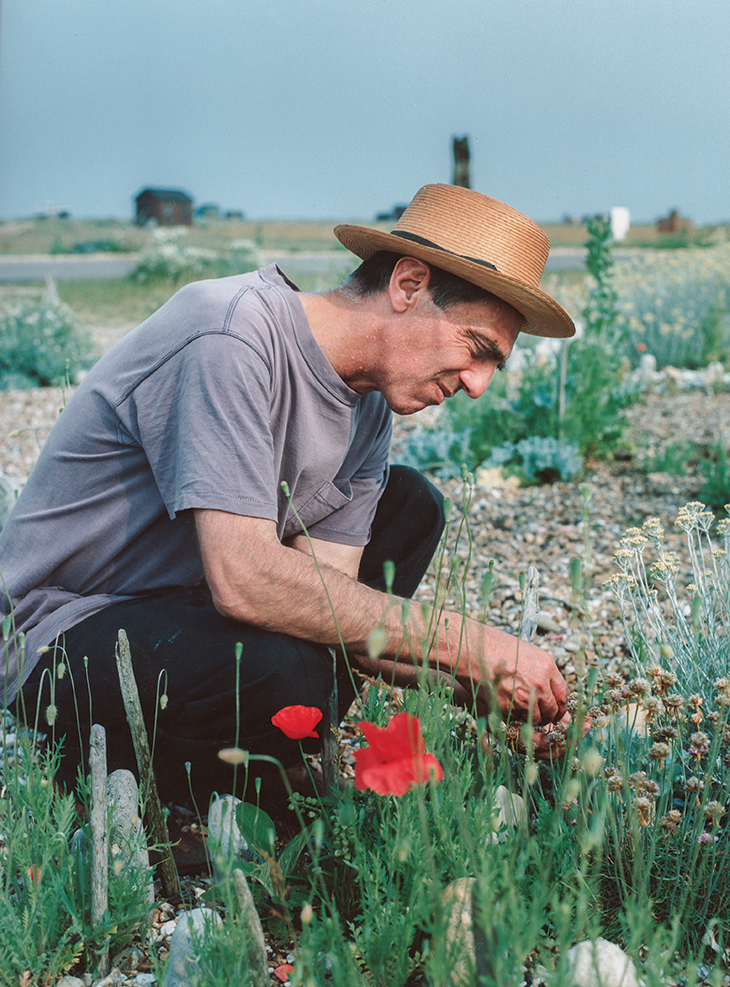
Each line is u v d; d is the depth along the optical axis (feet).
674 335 25.86
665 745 4.67
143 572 5.56
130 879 4.43
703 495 14.11
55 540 5.51
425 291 5.15
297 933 4.42
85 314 54.34
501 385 19.01
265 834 4.67
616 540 12.22
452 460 16.14
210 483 4.72
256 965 3.75
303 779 5.48
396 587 6.78
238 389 4.85
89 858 4.62
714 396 21.88
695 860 4.46
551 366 18.65
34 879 4.39
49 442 5.68
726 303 27.99
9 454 16.88
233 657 5.00
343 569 6.28
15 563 5.62
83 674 5.11
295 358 5.27
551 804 5.34
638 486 14.88
